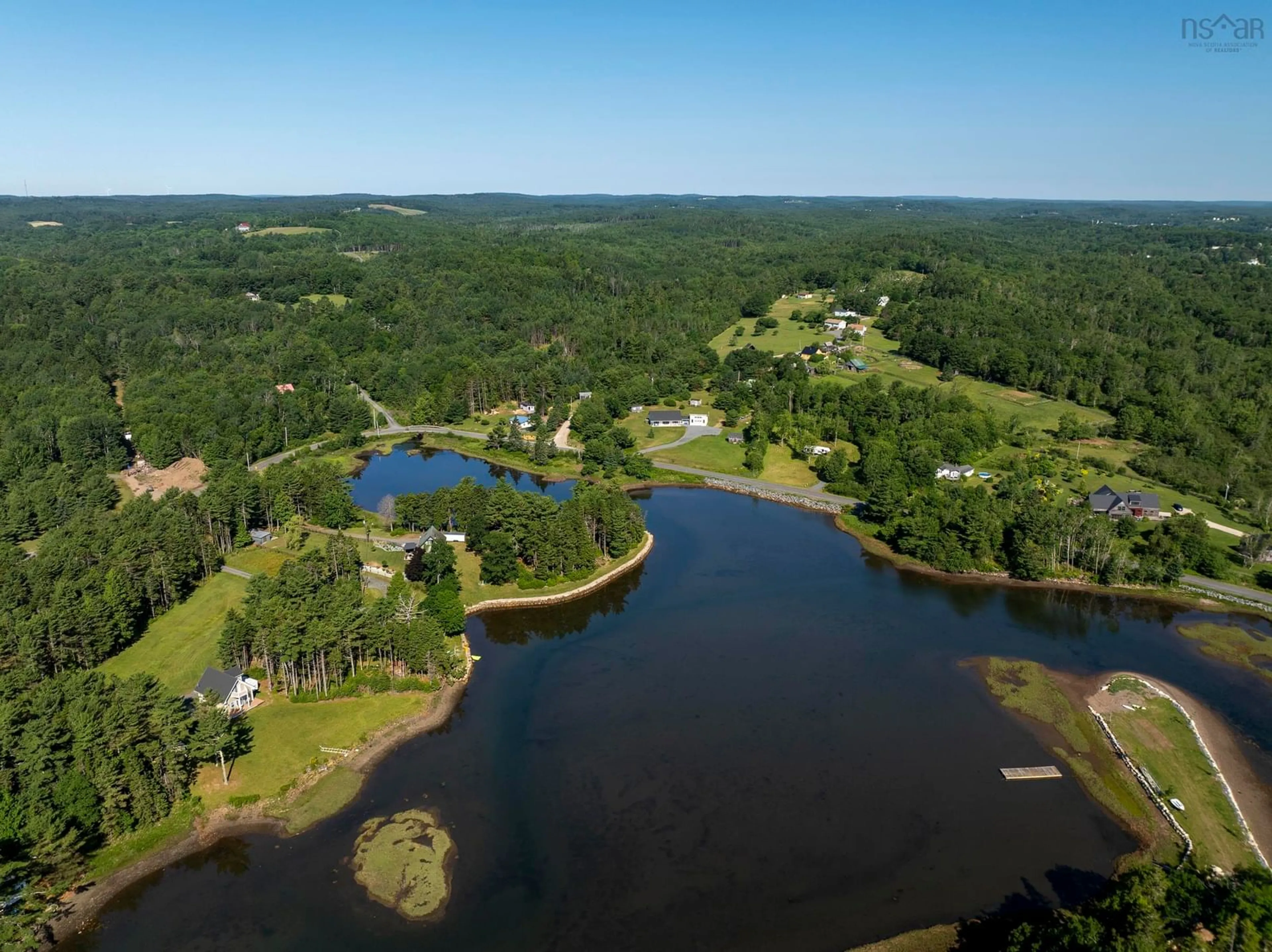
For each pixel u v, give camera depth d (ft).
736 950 232.32
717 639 415.23
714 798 295.48
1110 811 288.10
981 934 236.22
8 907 236.22
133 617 400.47
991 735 333.21
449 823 282.56
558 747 326.03
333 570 443.32
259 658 368.48
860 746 325.62
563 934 237.66
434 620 384.27
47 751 265.54
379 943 235.20
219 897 251.80
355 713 342.03
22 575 407.44
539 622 438.40
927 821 283.38
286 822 282.36
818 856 267.39
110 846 269.23
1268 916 209.77
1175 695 362.53
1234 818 282.97
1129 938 199.72
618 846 272.31
